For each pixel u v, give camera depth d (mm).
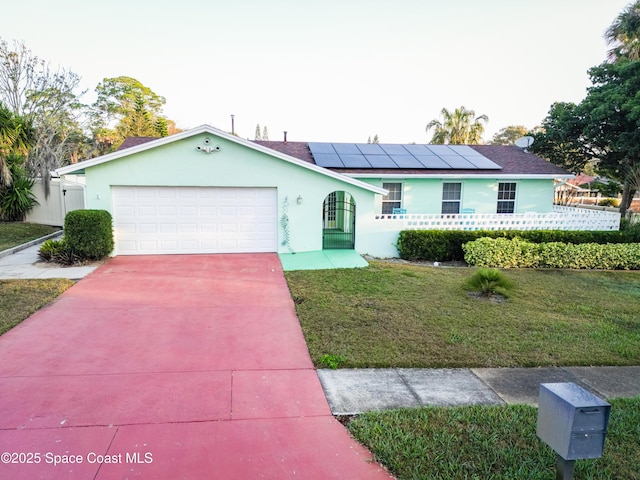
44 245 10883
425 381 4809
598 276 11117
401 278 9766
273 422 3863
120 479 3021
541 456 3383
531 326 6773
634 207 27062
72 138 32094
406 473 3172
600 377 5055
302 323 6613
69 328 6234
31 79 24719
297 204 12398
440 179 15852
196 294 8188
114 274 9594
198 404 4156
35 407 4027
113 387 4477
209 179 11742
